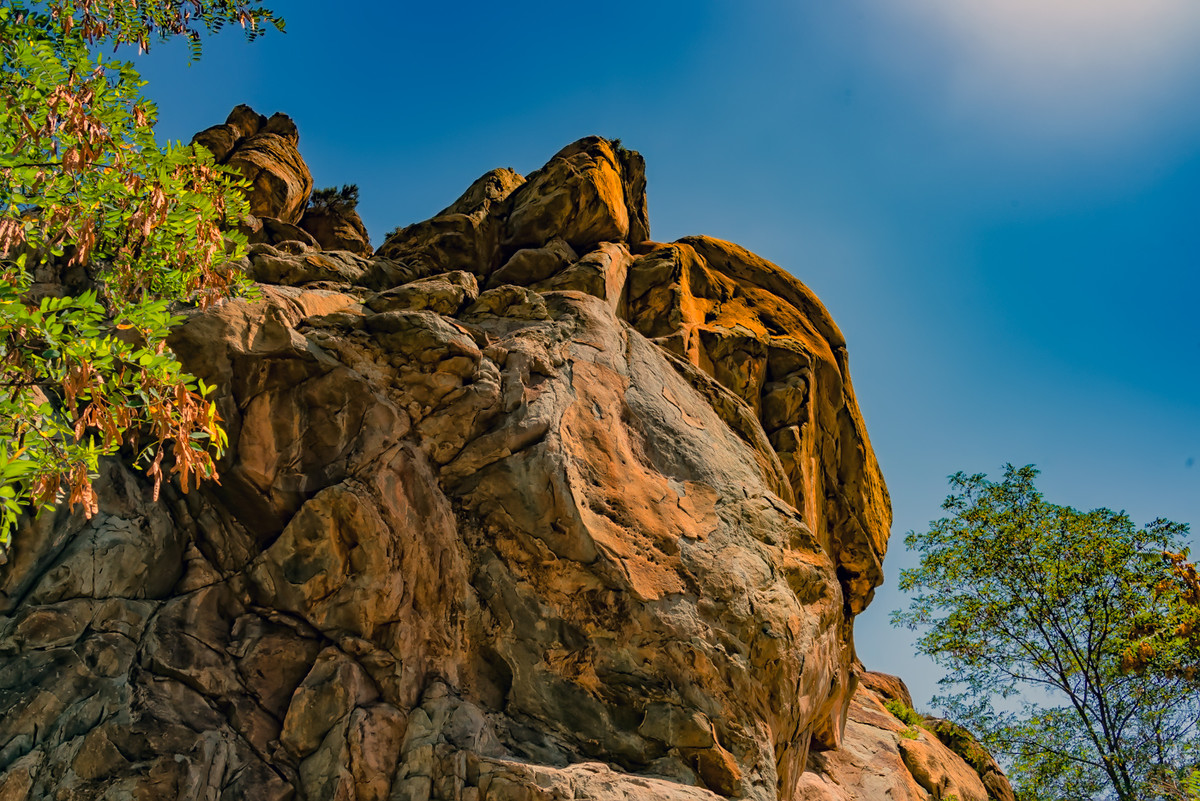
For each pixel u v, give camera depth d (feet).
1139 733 56.65
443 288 38.99
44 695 24.26
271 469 29.96
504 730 29.84
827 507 53.36
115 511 27.63
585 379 38.01
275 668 28.37
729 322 53.62
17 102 24.21
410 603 30.55
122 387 25.08
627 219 56.75
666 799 27.63
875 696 63.77
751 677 32.71
